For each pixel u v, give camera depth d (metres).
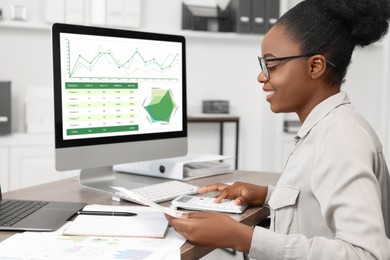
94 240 0.91
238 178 1.67
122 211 1.12
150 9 3.47
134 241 0.91
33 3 3.12
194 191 1.36
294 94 1.03
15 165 2.90
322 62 1.00
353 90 3.88
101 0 3.04
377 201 0.83
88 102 1.36
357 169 0.85
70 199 1.30
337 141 0.90
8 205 1.17
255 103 3.85
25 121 3.01
